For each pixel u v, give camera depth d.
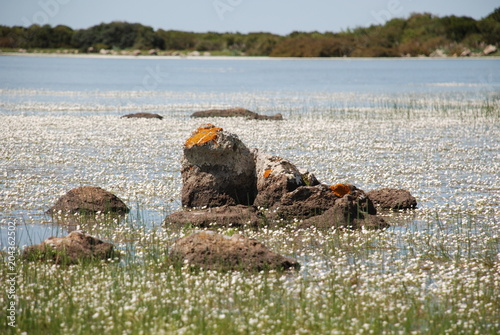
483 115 62.38
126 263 19.70
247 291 17.42
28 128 50.12
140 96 83.88
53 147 41.72
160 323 15.11
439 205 27.67
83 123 53.94
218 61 191.75
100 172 33.59
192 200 27.50
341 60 195.50
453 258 20.70
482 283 18.23
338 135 49.25
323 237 23.22
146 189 30.42
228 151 27.34
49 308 15.91
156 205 27.83
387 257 20.80
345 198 24.89
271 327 15.09
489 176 33.81
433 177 33.41
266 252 19.83
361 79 120.19
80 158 38.00
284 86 104.25
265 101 78.56
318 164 36.94
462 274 18.94
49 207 26.81
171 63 176.12
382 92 92.88
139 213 26.48
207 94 88.38
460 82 112.50
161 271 19.14
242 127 53.12
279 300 16.70
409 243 22.34
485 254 20.83
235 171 27.50
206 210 25.67
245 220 25.00
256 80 117.12
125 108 67.56
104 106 69.12
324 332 14.95
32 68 140.62
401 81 115.44
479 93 89.81
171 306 16.20
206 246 19.73
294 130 51.78
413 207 27.38
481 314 16.08
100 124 53.50
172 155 39.59
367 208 25.58
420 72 138.38
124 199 28.59
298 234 23.80
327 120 59.03
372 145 44.22
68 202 26.23
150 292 17.30
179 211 25.45
